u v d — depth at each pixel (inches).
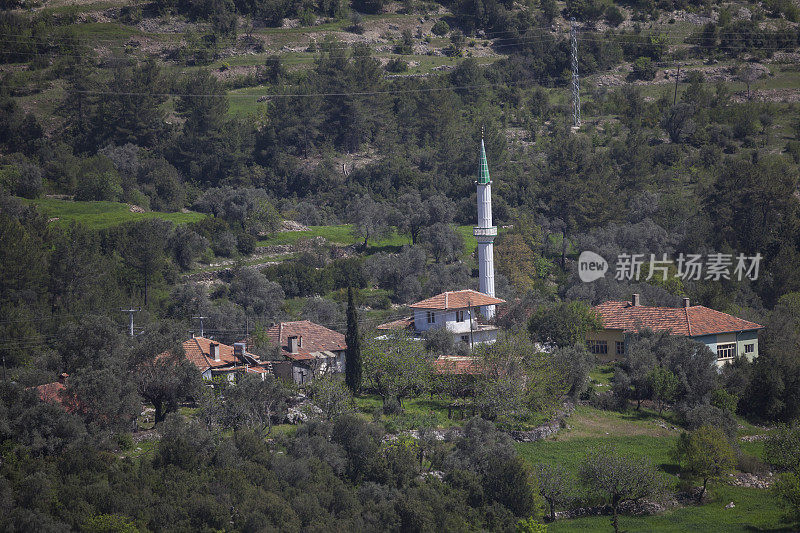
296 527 5177.2
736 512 6279.5
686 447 6776.6
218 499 5324.8
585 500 6274.6
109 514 5059.1
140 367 6545.3
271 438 6318.9
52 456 5625.0
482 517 5713.6
